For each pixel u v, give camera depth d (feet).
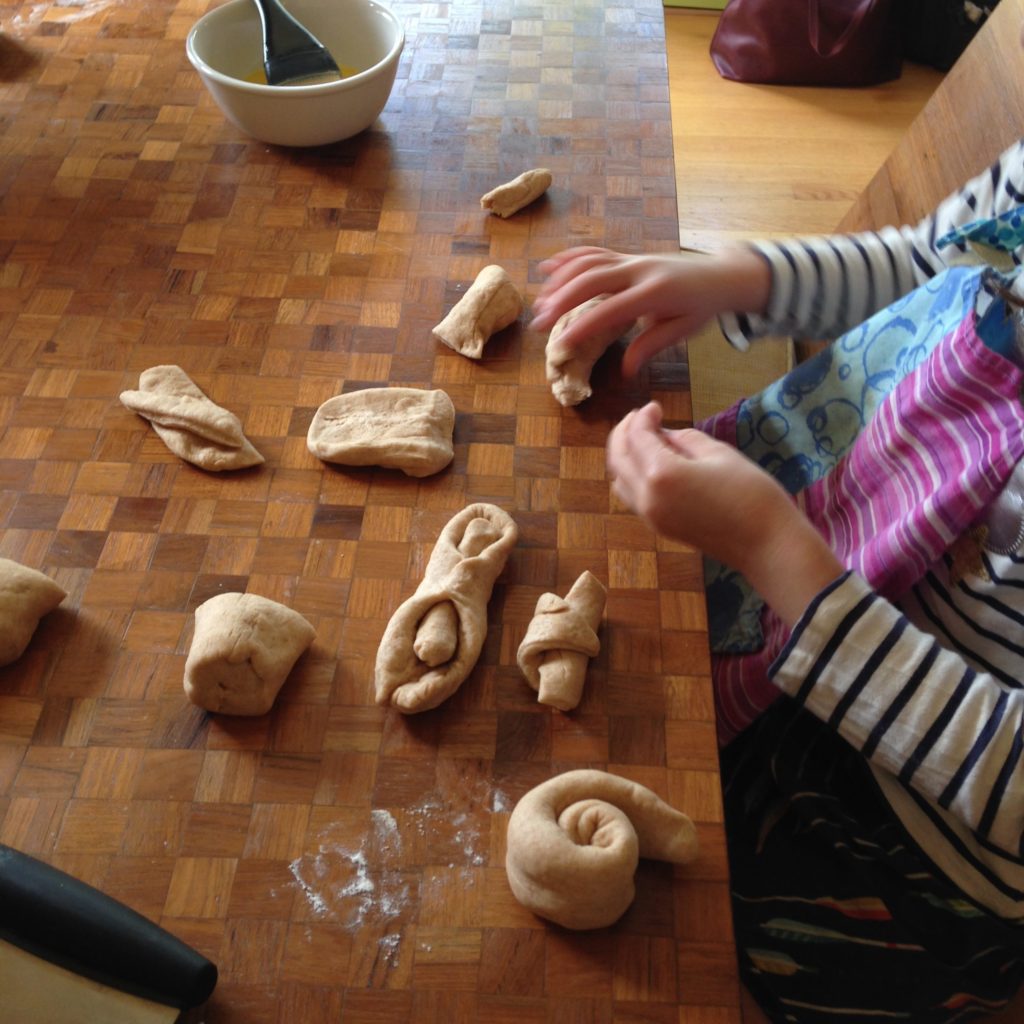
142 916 1.80
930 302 2.85
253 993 1.81
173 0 4.17
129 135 3.54
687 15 8.50
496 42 3.96
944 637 2.52
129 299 3.01
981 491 2.32
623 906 1.88
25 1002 1.72
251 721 2.16
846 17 7.61
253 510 2.54
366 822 2.02
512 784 2.08
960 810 2.04
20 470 2.60
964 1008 2.71
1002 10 3.96
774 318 2.90
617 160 3.50
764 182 7.06
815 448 3.23
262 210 3.29
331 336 2.93
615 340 2.92
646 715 2.19
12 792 2.05
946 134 4.33
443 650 2.19
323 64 3.44
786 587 2.08
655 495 2.14
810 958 2.72
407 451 2.57
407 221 3.27
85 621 2.32
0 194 3.33
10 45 3.92
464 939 1.88
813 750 2.84
